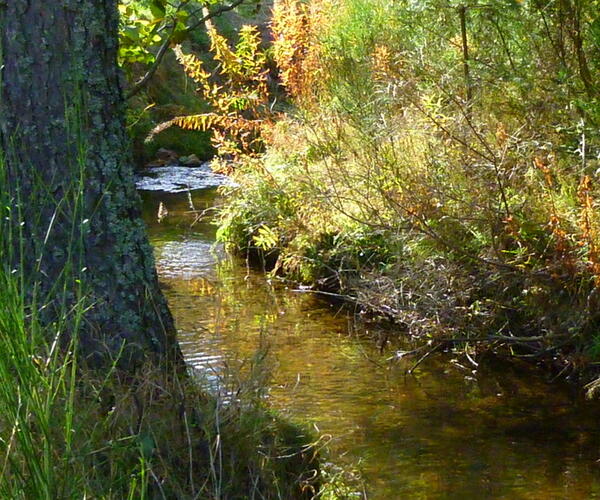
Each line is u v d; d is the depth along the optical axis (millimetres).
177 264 9086
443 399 5637
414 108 7277
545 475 4621
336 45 9625
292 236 8578
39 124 3686
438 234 6367
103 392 3576
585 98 6477
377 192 7195
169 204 12375
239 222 9375
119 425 3375
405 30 8367
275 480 3494
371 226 6738
